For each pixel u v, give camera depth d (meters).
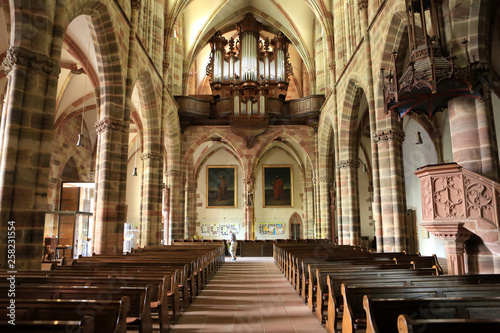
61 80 21.66
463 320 3.27
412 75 8.91
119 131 14.51
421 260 9.76
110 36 13.75
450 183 8.62
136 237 28.88
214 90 29.25
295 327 6.96
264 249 26.03
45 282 6.20
